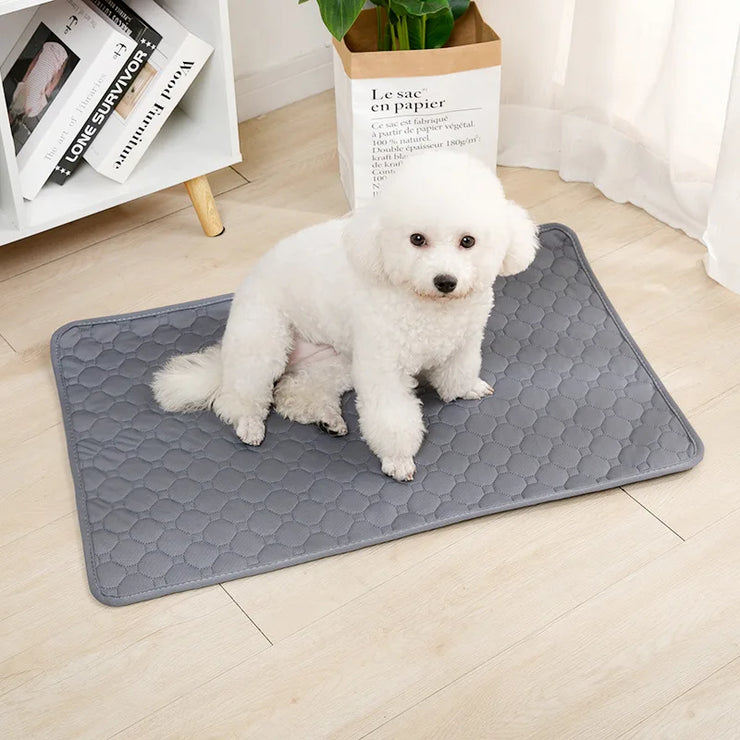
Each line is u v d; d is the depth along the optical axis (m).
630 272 2.15
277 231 2.28
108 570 1.60
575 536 1.65
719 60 2.05
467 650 1.49
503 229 1.54
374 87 2.06
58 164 2.11
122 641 1.52
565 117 2.32
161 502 1.71
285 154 2.50
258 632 1.52
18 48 2.15
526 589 1.57
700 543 1.63
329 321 1.72
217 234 2.26
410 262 1.52
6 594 1.58
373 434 1.71
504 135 2.45
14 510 1.71
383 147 2.14
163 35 2.06
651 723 1.40
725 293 2.09
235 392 1.79
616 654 1.48
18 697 1.45
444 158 1.52
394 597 1.57
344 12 1.92
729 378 1.91
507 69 2.37
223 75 2.11
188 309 2.07
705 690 1.43
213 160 2.20
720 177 1.98
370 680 1.46
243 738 1.40
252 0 2.47
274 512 1.69
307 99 2.69
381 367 1.68
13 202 1.99
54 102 2.07
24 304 2.10
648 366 1.92
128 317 2.04
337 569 1.61
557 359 1.95
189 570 1.60
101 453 1.79
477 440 1.80
